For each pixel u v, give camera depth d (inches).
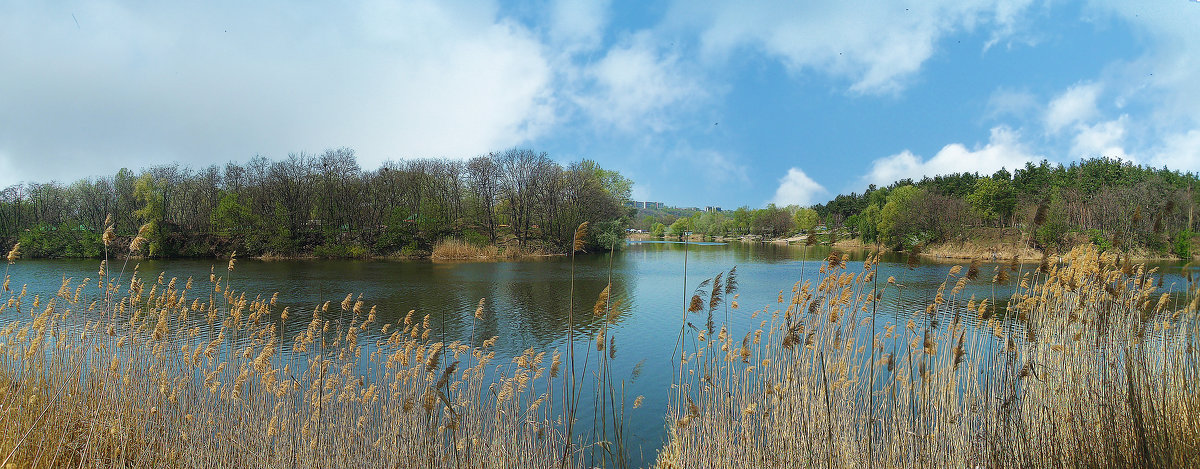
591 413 502.0
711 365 408.8
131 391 375.6
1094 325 296.2
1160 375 280.7
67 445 299.0
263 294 1355.8
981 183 3122.5
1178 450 219.0
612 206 3287.4
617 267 2194.9
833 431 309.0
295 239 2763.3
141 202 2859.3
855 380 344.8
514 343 837.2
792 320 343.9
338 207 2967.5
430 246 2851.9
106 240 418.0
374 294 1398.9
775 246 3914.9
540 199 3184.1
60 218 2839.6
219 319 857.5
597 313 279.1
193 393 413.1
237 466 337.7
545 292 1449.3
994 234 2516.0
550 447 390.3
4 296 1122.7
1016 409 266.8
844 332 377.1
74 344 403.9
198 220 2957.7
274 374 372.5
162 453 329.4
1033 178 3555.6
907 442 282.7
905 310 859.4
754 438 332.2
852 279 345.7
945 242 2667.3
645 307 1167.6
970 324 453.1
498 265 2314.2
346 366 433.7
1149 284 328.2
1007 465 252.1
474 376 430.3
